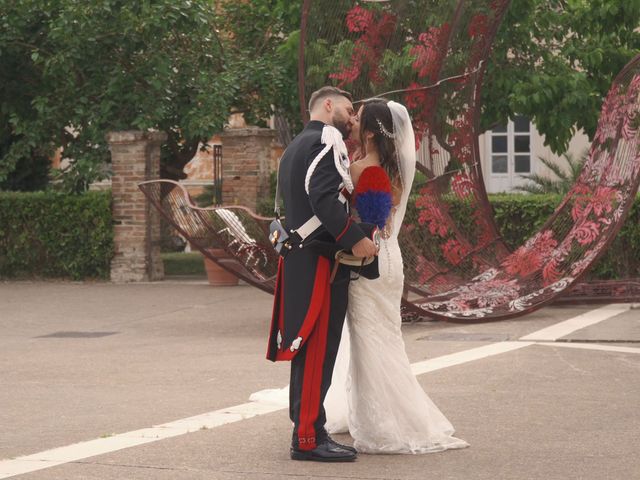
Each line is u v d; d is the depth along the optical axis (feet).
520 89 59.77
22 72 68.13
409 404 20.58
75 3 63.77
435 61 43.39
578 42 63.57
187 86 67.36
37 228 66.18
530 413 24.25
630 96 43.91
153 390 29.17
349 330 20.77
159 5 63.67
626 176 43.57
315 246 19.83
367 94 41.45
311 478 18.44
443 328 41.16
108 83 65.31
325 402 22.15
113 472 18.98
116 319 48.08
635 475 18.38
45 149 70.69
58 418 25.27
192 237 45.47
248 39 72.79
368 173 20.06
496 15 45.11
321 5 39.34
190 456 20.24
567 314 43.93
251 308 51.13
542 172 94.43
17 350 38.91
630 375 29.35
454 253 45.42
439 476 18.53
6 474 18.94
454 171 45.91
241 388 29.04
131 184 65.10
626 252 52.26
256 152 68.33
